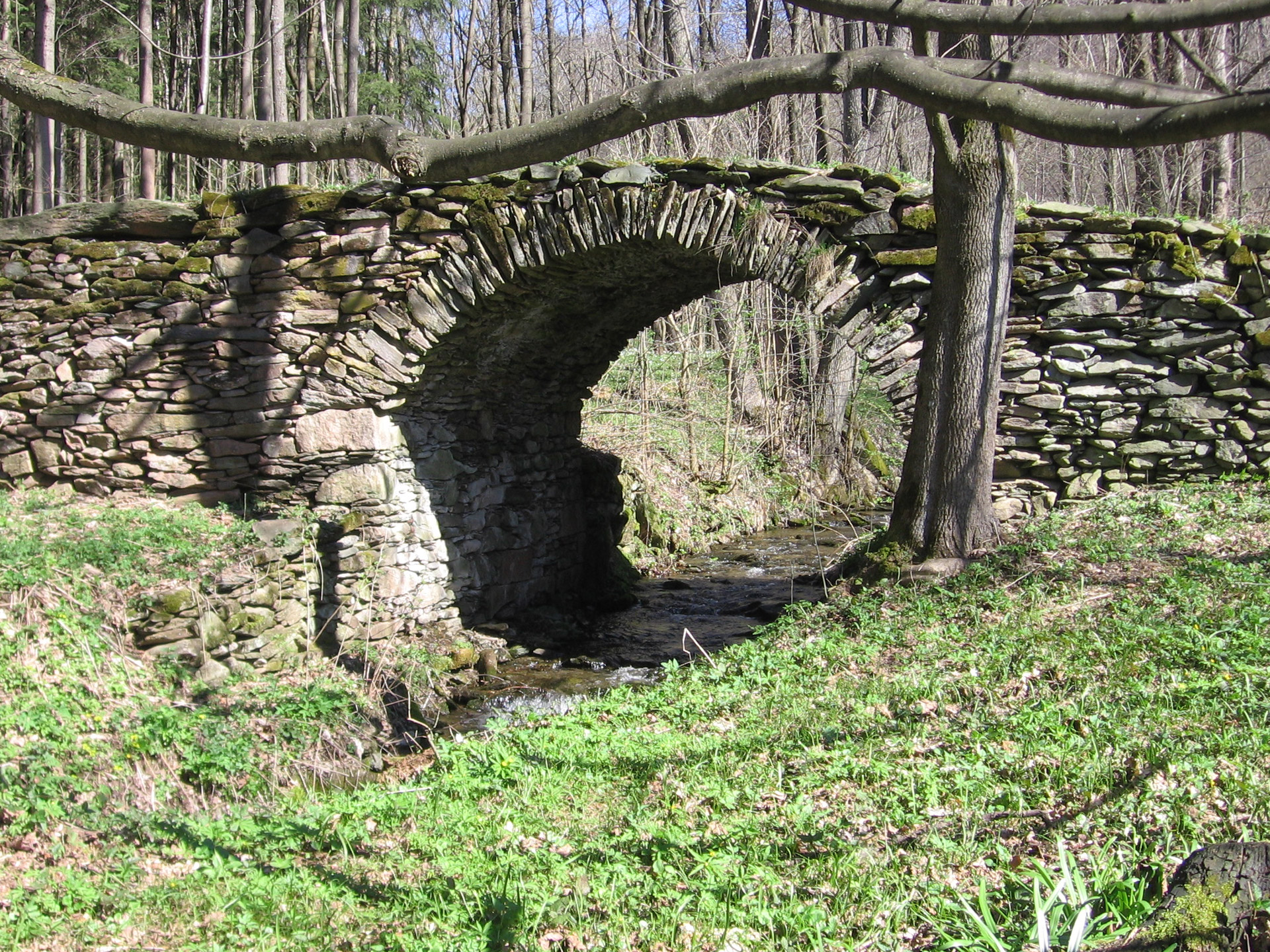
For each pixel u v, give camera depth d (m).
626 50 18.77
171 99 20.64
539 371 10.66
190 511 8.41
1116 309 8.03
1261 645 5.26
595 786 5.24
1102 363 8.12
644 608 11.60
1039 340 8.22
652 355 16.84
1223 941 2.49
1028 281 8.12
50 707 5.64
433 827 4.91
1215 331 7.97
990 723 5.05
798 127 16.22
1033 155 17.25
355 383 8.45
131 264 8.62
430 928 3.79
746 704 6.18
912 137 18.38
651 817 4.68
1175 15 3.08
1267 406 7.96
